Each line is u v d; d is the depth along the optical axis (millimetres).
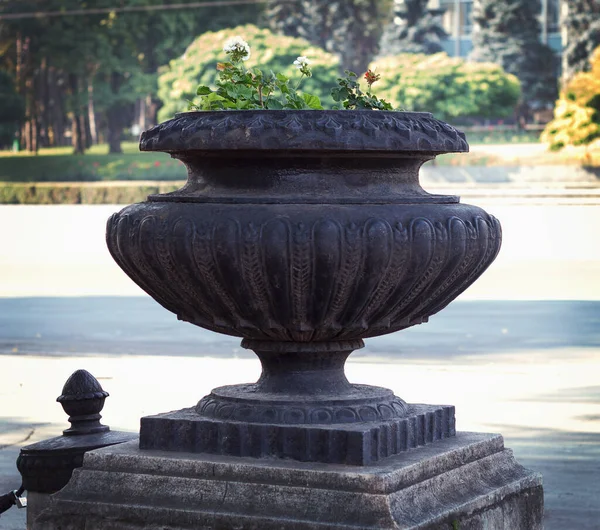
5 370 9992
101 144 65188
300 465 3404
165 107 57062
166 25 60656
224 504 3381
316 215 3320
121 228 3598
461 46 63219
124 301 15648
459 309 14500
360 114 3430
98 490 3586
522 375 9453
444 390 8703
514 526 3812
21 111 61906
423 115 3570
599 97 48156
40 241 28781
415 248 3367
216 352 11039
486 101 53125
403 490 3322
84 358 10688
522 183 47844
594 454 6586
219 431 3586
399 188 3590
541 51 57594
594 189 46031
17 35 61969
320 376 3734
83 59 60875
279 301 3404
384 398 3711
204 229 3367
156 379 9391
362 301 3424
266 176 3496
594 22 54812
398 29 59156
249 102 3779
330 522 3227
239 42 3844
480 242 3566
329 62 53781
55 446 4230
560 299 15523
